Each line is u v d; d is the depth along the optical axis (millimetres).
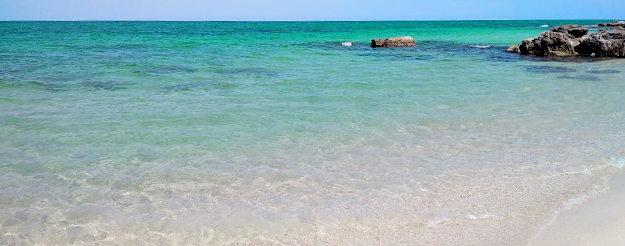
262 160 8422
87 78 18641
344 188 7145
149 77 19203
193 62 25344
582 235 5605
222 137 9898
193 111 12422
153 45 39500
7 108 12586
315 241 5590
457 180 7434
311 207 6488
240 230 5859
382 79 18766
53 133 10086
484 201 6629
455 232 5738
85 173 7730
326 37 56469
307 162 8336
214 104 13453
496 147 9242
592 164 8102
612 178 7441
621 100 14125
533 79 18984
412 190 7047
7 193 6902
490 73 20984
